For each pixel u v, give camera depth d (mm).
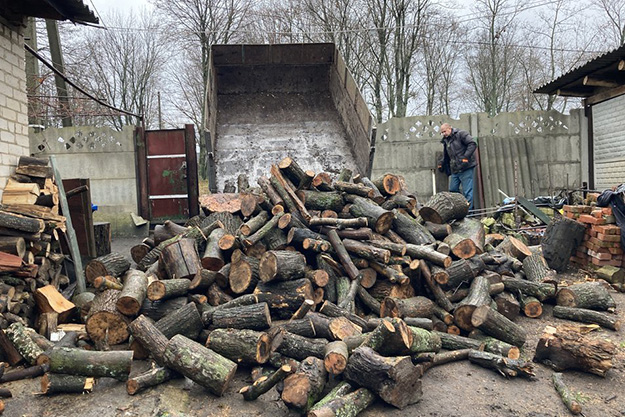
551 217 8859
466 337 4184
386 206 5723
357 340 3529
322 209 5469
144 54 33875
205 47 22031
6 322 3928
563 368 3684
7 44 4984
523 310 4953
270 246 4898
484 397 3262
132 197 10695
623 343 4230
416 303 4367
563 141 10969
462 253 4902
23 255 4344
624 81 9359
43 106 13469
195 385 3408
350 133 8031
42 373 3547
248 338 3451
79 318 4801
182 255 4504
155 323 3807
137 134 10609
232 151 7867
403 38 21500
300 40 24719
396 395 3020
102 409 3031
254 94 9086
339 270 4637
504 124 11008
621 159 9719
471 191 9141
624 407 3143
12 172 4961
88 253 6387
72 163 10633
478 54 28188
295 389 2971
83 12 5605
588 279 6297
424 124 11062
